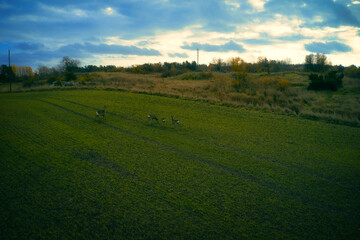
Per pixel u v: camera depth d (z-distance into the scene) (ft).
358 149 70.85
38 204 41.32
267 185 49.88
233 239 34.19
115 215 38.78
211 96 156.56
